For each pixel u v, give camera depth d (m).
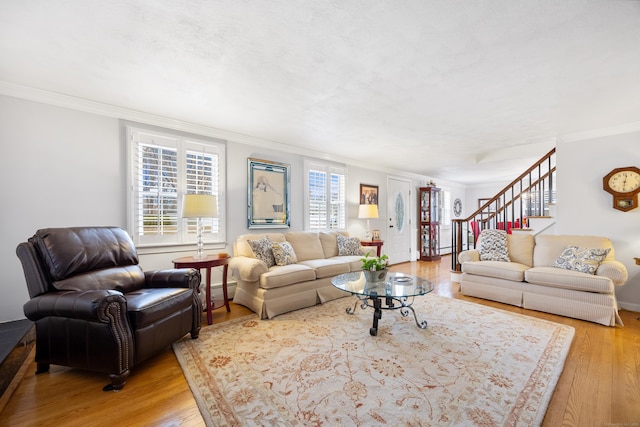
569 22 1.57
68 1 1.42
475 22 1.58
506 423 1.37
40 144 2.51
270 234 3.71
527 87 2.38
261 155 4.02
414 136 3.81
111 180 2.85
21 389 1.68
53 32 1.68
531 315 2.93
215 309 3.08
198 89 2.44
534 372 1.83
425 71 2.12
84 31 1.67
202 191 3.44
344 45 1.81
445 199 8.23
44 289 1.84
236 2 1.43
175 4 1.45
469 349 2.15
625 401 1.55
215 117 3.12
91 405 1.54
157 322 1.97
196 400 1.57
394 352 2.11
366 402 1.54
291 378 1.77
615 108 2.81
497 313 2.97
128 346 1.74
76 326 1.74
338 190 5.12
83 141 2.71
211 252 3.50
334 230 4.88
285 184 4.27
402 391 1.63
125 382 1.75
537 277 3.03
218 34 1.70
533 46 1.80
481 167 6.10
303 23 1.60
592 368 1.90
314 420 1.41
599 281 2.66
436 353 2.09
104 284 2.08
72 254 2.01
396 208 6.52
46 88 2.44
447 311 3.04
